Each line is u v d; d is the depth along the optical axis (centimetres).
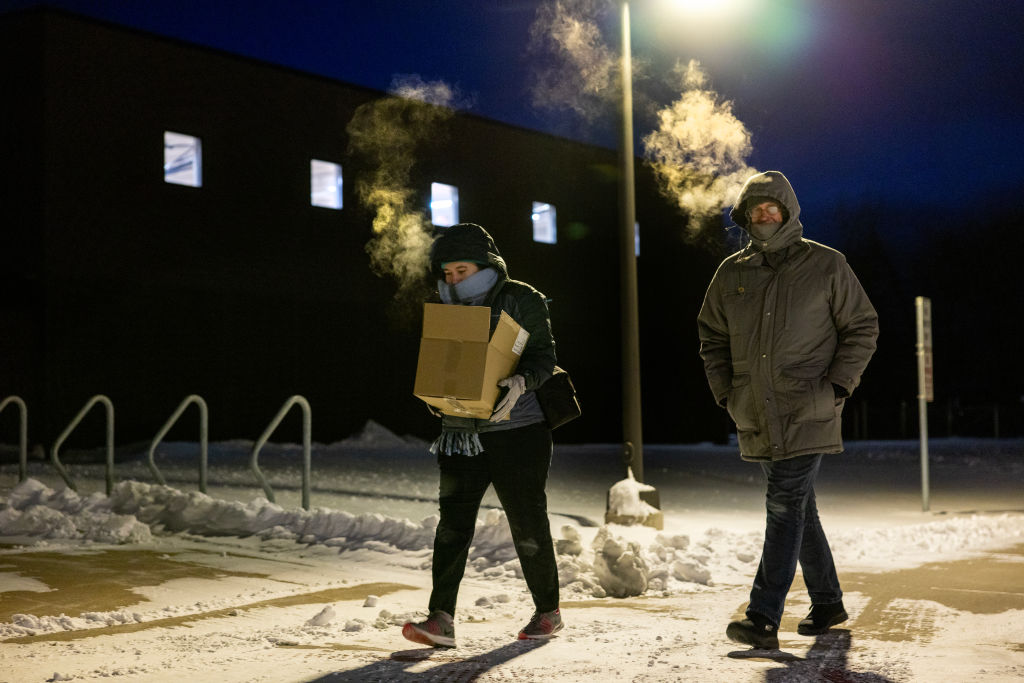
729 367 447
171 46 2052
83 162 1922
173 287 2045
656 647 412
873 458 2064
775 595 407
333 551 684
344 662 386
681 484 1396
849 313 420
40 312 1875
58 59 1895
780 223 431
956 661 380
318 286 2280
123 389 1972
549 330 421
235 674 366
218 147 2119
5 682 356
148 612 494
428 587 572
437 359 396
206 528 768
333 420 2298
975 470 1705
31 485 864
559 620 432
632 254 871
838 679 352
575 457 1927
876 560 680
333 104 2312
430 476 1412
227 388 2123
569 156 2816
